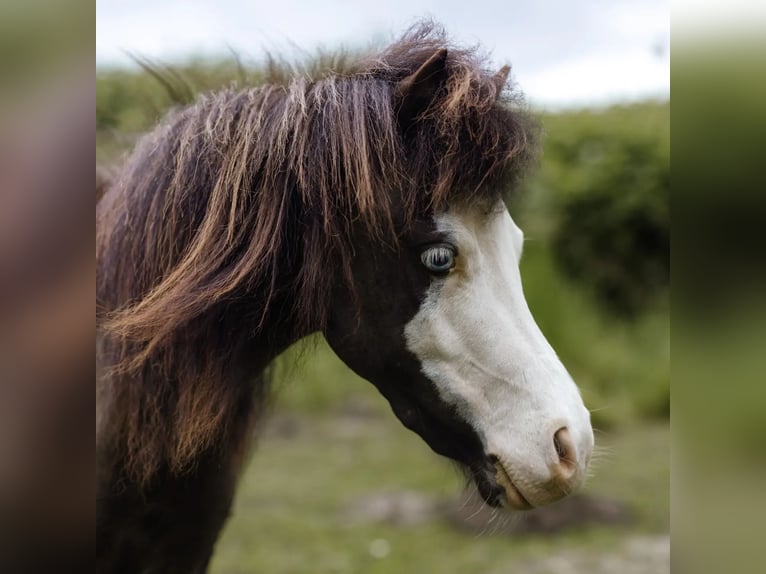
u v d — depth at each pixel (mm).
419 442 5793
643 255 7316
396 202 1500
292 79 1648
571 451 1460
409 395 1587
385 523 4270
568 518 4238
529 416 1481
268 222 1529
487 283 1524
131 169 1685
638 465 5035
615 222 7223
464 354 1516
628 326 7109
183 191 1584
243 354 1622
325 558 3773
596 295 7324
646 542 3990
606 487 4664
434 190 1467
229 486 1794
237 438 1784
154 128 1791
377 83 1578
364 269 1524
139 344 1595
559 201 7207
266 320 1607
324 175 1503
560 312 6410
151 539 1717
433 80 1523
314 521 4285
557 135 7480
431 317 1517
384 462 5328
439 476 4996
